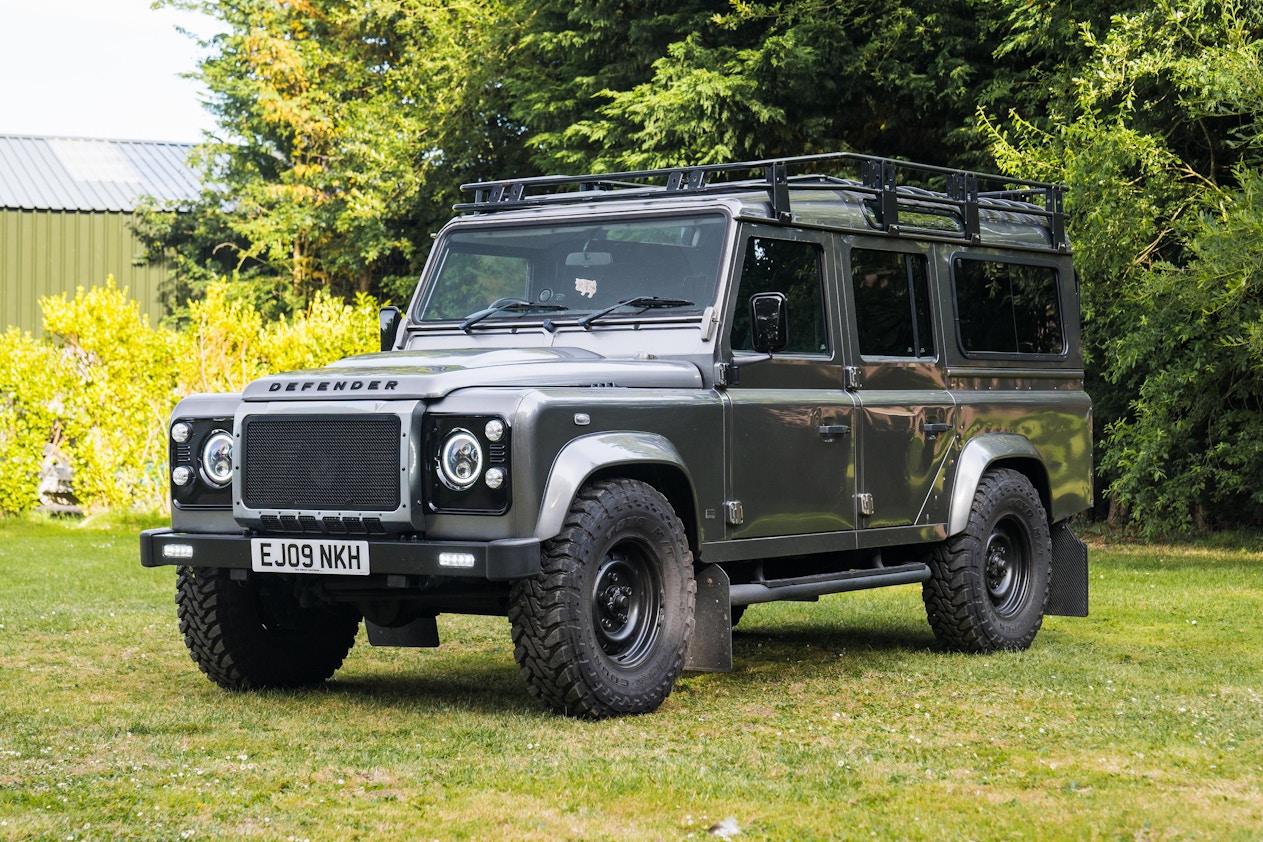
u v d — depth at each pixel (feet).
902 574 23.93
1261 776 15.39
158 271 95.91
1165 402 43.06
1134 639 26.58
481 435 17.72
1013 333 26.61
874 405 22.91
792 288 21.86
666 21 58.59
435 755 16.38
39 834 12.91
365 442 18.16
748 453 20.63
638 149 56.70
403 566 17.83
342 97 94.99
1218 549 45.91
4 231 91.30
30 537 48.01
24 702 19.97
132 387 53.52
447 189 79.46
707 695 20.83
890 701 20.24
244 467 19.01
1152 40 44.80
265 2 93.40
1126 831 13.14
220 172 98.68
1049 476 26.78
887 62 54.29
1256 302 41.70
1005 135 49.11
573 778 15.20
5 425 52.70
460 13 84.23
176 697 20.67
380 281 92.38
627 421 18.89
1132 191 45.01
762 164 21.74
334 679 22.66
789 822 13.52
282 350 56.80
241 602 20.98
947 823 13.46
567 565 18.02
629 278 21.40
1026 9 49.57
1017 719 18.72
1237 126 47.26
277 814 13.71
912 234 24.30
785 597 21.44
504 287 22.50
